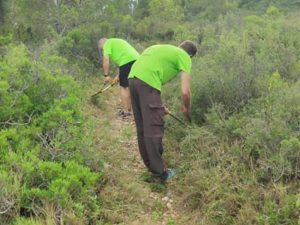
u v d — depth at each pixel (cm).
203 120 587
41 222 346
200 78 619
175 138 566
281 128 449
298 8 4181
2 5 1270
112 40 733
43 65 577
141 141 502
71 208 367
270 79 589
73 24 1579
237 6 4403
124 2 2767
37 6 1563
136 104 493
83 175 389
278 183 410
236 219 390
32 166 381
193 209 432
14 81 493
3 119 460
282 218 367
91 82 981
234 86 589
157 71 478
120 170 503
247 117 509
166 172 487
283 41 897
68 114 465
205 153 492
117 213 416
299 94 505
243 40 888
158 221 419
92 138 523
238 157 457
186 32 1584
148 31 2414
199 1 4469
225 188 418
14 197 355
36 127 449
